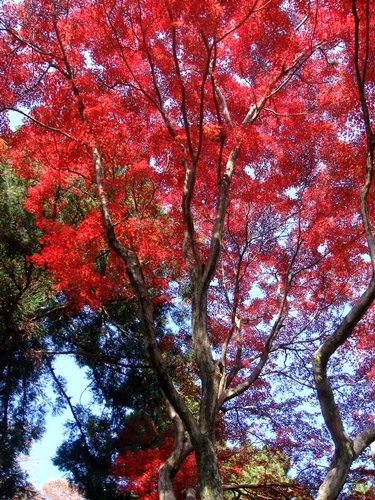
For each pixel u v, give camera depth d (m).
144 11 10.16
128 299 13.41
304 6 10.50
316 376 7.50
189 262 9.48
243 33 11.45
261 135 11.96
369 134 8.25
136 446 14.15
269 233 13.00
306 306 12.85
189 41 9.25
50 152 10.88
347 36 11.28
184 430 9.05
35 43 11.15
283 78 12.36
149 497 10.54
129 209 11.75
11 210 13.31
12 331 13.33
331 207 11.94
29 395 15.14
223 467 12.84
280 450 12.12
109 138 10.02
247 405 12.47
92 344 15.61
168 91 11.48
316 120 12.18
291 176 12.25
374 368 11.70
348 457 7.01
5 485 13.55
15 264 13.50
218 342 13.25
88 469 14.13
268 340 9.82
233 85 12.46
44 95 11.07
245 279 13.54
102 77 11.45
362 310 7.39
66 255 10.09
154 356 7.65
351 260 12.12
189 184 8.96
